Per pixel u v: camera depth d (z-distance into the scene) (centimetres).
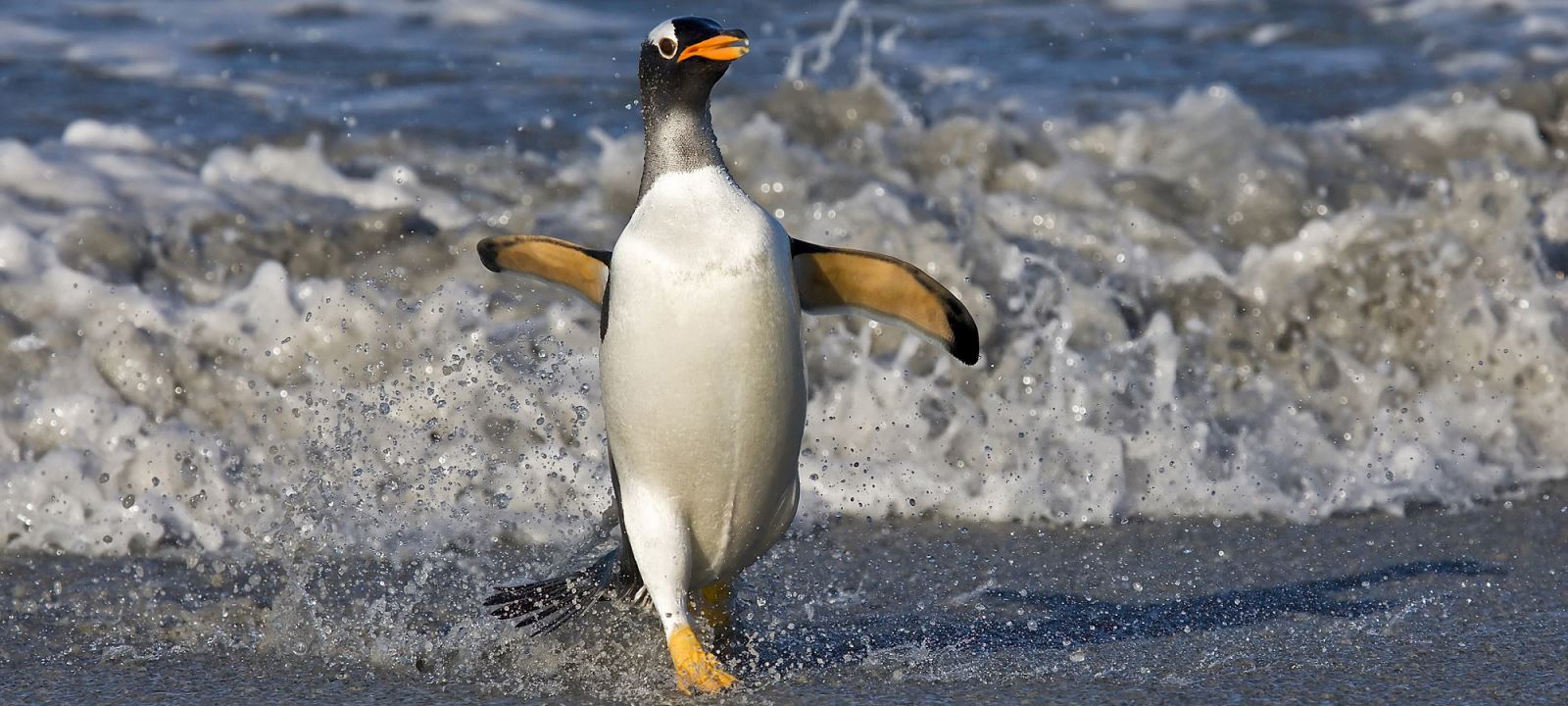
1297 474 1809
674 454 1086
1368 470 1831
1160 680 1170
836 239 2269
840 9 3831
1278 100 3150
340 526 1572
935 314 1127
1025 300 2173
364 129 2739
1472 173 2483
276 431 1800
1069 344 2094
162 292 2088
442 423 1794
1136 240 2470
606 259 1145
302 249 2241
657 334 1046
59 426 1722
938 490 1720
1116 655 1238
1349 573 1503
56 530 1557
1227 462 1814
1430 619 1340
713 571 1175
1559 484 1839
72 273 2003
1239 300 2225
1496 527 1670
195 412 1825
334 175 2517
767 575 1474
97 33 3275
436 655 1238
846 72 3206
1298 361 2106
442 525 1590
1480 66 3444
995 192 2609
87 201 2261
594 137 2730
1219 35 3725
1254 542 1608
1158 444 1823
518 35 3472
